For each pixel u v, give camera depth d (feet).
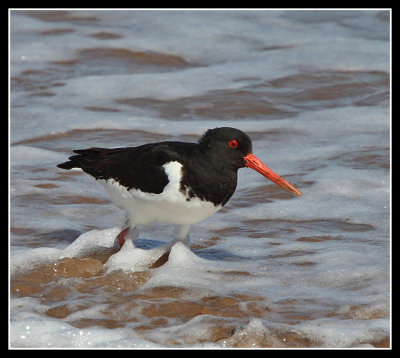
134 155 34.35
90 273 34.06
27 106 57.21
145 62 68.08
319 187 44.88
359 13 81.46
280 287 32.55
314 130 54.39
